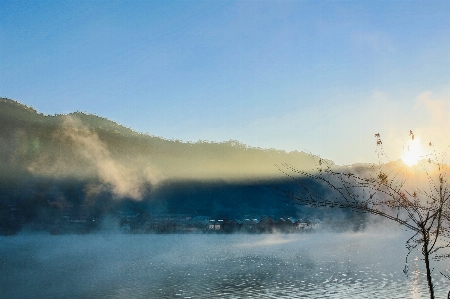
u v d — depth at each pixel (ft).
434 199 38.52
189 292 217.36
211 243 583.17
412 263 300.81
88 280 258.78
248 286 231.71
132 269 311.88
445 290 203.00
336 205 37.76
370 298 192.95
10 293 219.41
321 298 196.95
